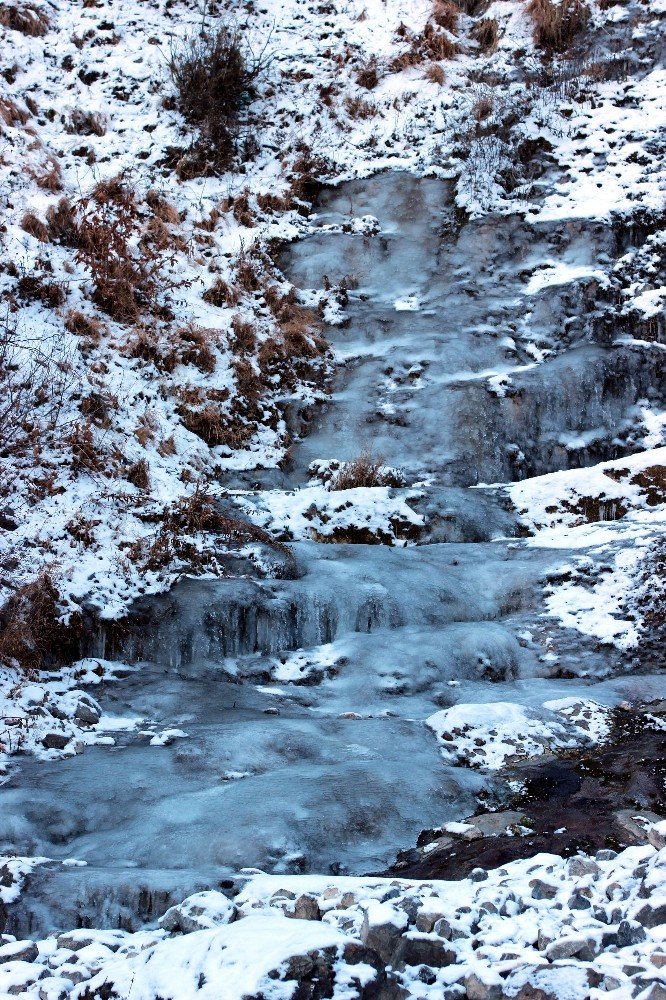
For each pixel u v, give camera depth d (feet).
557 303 41.42
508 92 50.52
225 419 37.55
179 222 44.34
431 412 37.68
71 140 46.09
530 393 37.55
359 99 51.75
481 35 53.98
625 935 11.71
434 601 28.91
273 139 50.01
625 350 39.06
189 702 24.16
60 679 24.50
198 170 47.47
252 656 27.09
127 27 52.90
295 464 37.27
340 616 28.09
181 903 14.51
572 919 12.56
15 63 48.37
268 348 40.09
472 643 26.96
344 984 11.23
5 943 14.34
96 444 31.42
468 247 44.83
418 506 33.27
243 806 18.65
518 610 29.27
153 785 19.85
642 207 44.04
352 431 38.04
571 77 50.57
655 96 48.93
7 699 22.88
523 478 36.78
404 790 19.49
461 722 22.45
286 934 12.09
